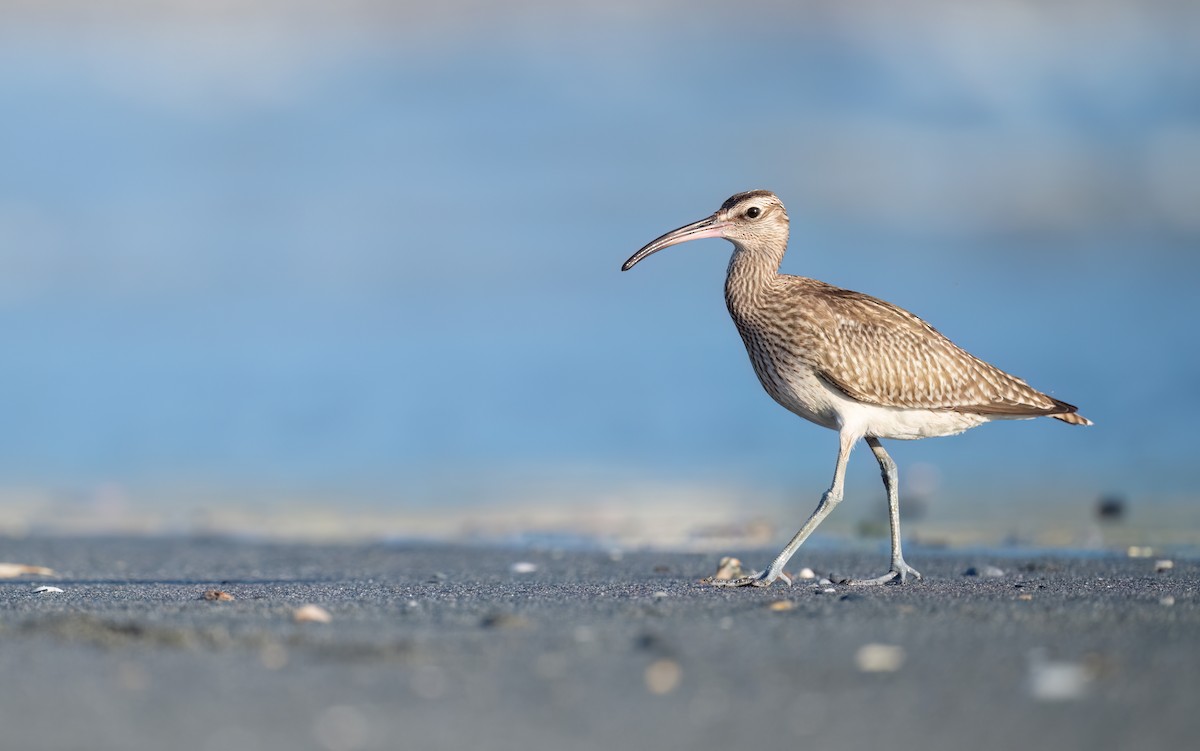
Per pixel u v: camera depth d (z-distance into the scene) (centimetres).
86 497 1816
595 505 1689
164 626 735
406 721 575
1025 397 1054
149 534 1541
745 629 738
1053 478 1806
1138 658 668
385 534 1522
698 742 552
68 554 1334
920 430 1044
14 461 2059
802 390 1045
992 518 1548
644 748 546
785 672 645
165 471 1984
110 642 702
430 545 1410
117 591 968
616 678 636
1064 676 634
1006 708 591
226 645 696
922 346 1024
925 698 604
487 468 1977
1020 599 853
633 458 2017
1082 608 803
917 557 1249
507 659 670
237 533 1549
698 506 1673
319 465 2025
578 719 579
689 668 653
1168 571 1100
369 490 1836
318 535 1523
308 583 1048
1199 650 684
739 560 1224
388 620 774
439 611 809
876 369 1012
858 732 563
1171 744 549
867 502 1686
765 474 1892
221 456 2075
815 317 1027
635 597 891
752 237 1077
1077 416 1072
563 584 1006
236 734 559
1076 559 1215
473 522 1588
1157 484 1745
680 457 2019
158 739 554
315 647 693
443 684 626
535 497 1759
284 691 615
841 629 736
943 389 1025
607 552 1319
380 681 630
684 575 1105
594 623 759
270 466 2019
